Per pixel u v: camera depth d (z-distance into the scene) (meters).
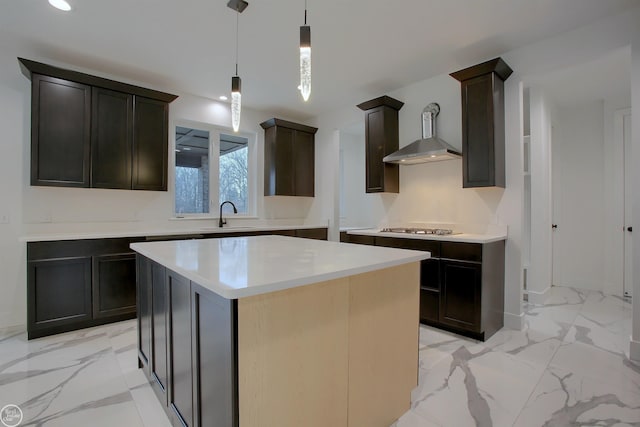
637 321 2.30
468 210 3.29
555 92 3.91
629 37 2.37
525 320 3.17
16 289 2.95
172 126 3.91
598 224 4.23
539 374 2.13
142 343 2.14
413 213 3.75
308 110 4.73
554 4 2.28
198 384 1.31
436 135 3.51
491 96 2.84
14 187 2.95
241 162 4.72
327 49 2.92
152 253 1.76
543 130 3.76
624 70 3.27
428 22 2.50
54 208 3.15
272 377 1.15
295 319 1.21
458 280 2.77
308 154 4.97
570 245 4.46
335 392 1.38
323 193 4.94
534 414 1.72
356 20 2.47
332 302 1.35
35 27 2.55
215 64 3.20
